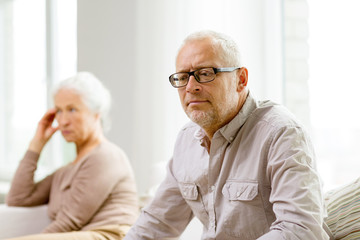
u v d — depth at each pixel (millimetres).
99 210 2119
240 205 1410
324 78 2291
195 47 1392
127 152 2865
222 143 1479
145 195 2307
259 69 2424
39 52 3449
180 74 1418
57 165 3402
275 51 2408
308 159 1274
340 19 2232
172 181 1681
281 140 1306
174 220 1688
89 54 2971
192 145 1626
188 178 1586
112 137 2922
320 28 2283
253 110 1467
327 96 2295
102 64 2928
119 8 2867
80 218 2068
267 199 1376
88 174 2105
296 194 1212
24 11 3529
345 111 2266
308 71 2322
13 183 2332
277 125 1349
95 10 2939
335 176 2357
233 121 1439
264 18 2426
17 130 3580
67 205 2109
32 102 3502
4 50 3688
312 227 1171
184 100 1422
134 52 2824
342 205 1521
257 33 2432
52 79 3379
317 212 1199
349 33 2213
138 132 2824
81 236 1947
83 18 2986
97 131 2273
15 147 3590
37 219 2270
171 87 2709
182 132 1683
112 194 2139
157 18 2744
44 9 3396
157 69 2754
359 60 2199
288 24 2348
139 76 2812
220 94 1381
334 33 2250
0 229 2170
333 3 2242
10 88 3627
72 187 2123
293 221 1183
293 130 1315
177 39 2676
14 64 3604
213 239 1495
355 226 1443
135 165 2828
